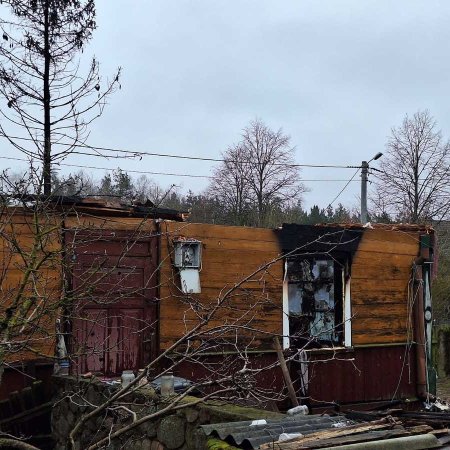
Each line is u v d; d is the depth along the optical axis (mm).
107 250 7141
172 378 5070
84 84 8969
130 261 7309
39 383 6449
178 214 7977
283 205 33844
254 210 33094
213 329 4098
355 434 3439
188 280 7336
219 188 33719
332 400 8352
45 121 8898
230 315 7738
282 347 8023
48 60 9617
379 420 3879
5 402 6332
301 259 8570
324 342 8820
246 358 4312
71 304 5070
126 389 3701
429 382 9359
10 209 5523
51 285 5848
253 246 8031
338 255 8727
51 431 6473
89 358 6969
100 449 4336
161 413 3635
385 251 9125
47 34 9781
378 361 8922
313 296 8734
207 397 3758
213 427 3697
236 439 3404
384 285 9102
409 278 9359
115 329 7168
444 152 24969
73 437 3627
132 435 5168
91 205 7137
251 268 7988
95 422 5559
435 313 19969
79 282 6699
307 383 8016
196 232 7656
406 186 25422
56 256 5121
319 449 3068
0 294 5734
